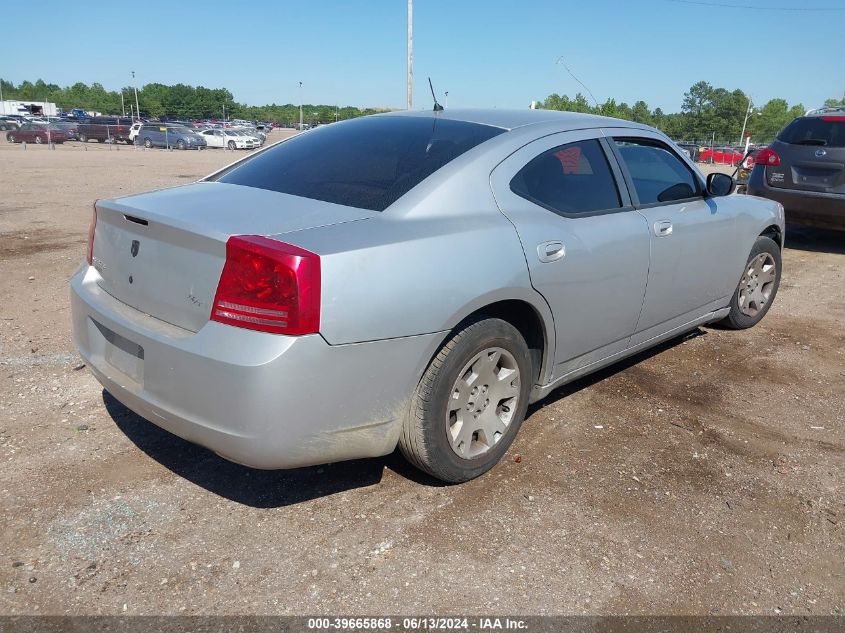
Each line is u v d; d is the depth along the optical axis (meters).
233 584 2.45
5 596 2.35
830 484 3.26
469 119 3.54
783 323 5.71
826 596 2.53
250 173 3.40
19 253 7.29
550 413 3.87
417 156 3.18
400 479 3.15
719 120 88.81
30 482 3.00
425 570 2.55
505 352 3.09
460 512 2.91
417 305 2.62
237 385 2.35
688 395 4.20
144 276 2.73
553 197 3.37
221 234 2.45
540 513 2.93
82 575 2.46
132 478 3.07
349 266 2.46
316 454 2.56
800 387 4.39
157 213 2.70
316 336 2.39
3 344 4.57
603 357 3.83
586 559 2.65
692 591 2.52
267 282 2.35
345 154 3.32
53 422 3.54
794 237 9.88
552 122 3.58
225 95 134.12
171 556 2.58
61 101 124.81
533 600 2.43
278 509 2.89
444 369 2.81
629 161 3.90
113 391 2.85
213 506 2.89
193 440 2.58
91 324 2.99
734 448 3.56
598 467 3.31
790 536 2.86
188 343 2.47
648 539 2.79
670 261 4.03
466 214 2.96
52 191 12.91
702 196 4.48
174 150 38.00
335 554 2.62
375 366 2.57
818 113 8.35
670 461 3.40
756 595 2.52
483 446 3.14
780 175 8.47
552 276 3.17
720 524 2.92
